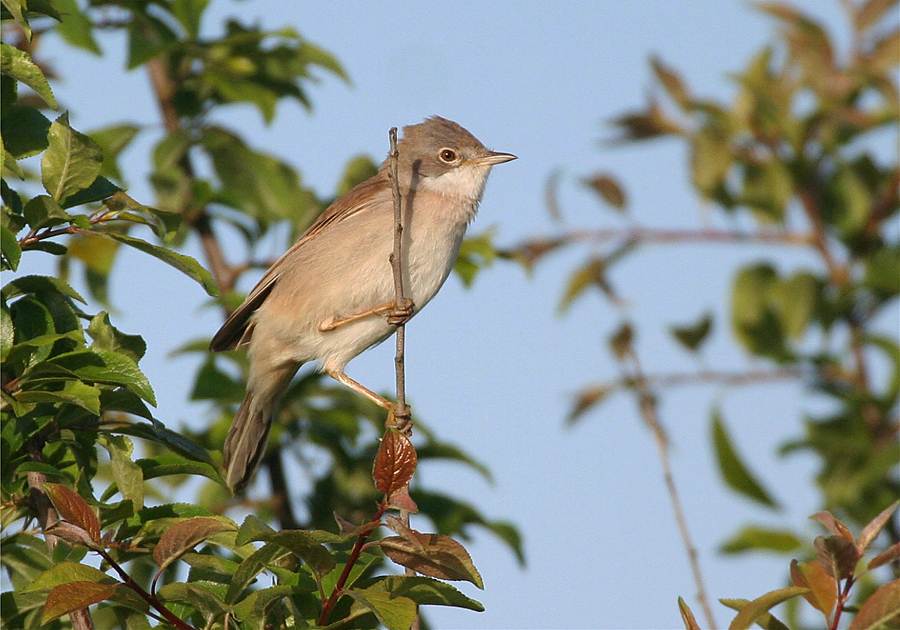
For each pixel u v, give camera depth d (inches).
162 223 281.6
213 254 448.8
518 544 405.1
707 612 305.3
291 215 446.9
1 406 257.9
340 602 258.8
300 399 438.9
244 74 454.6
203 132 455.8
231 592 245.4
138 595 239.6
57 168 276.2
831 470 418.6
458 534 403.5
